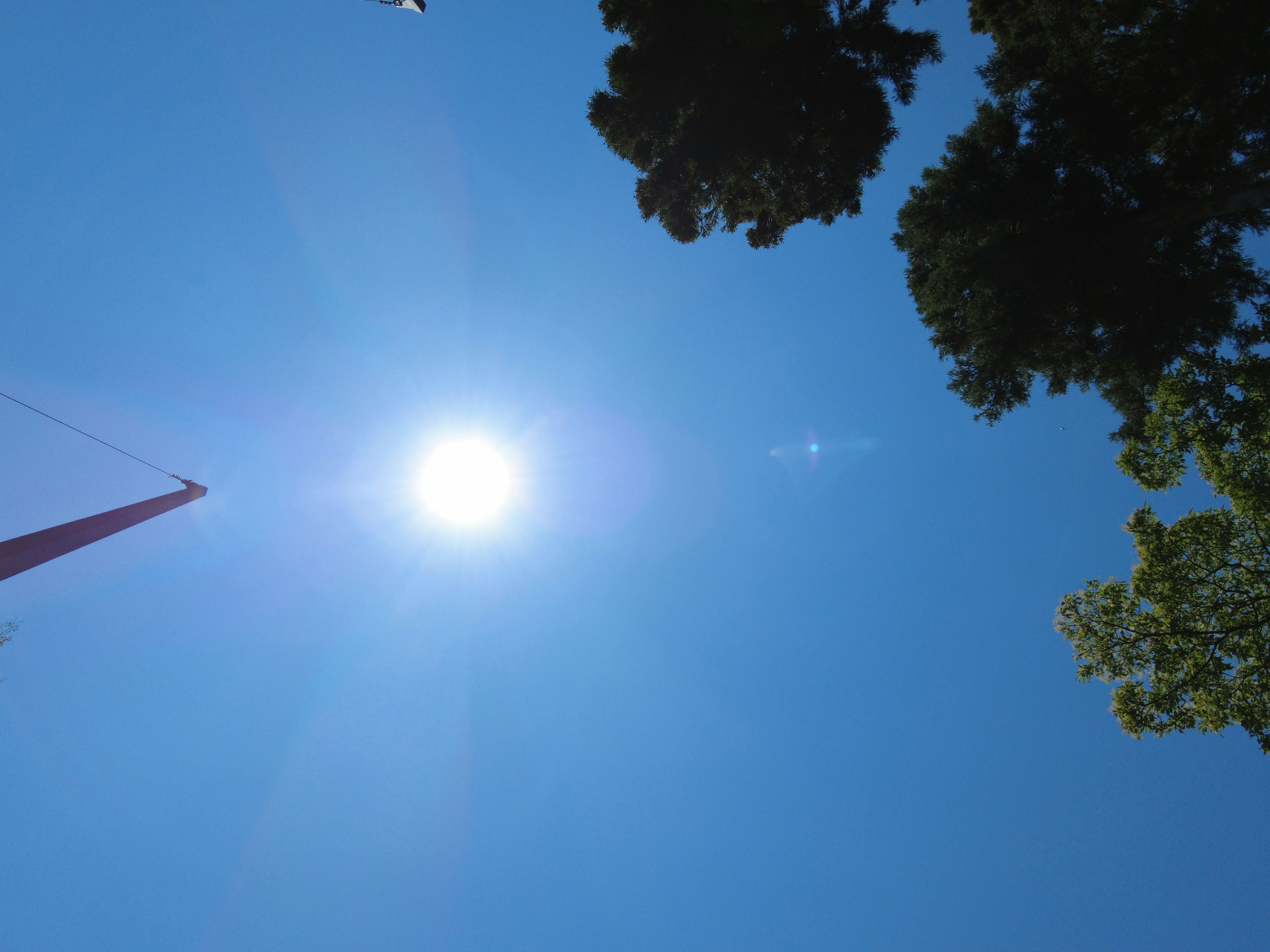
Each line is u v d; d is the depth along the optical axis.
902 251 15.86
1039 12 13.70
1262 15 10.13
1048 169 13.16
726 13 13.27
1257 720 12.88
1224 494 12.71
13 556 10.84
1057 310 13.51
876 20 13.49
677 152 14.92
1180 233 13.43
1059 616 15.13
